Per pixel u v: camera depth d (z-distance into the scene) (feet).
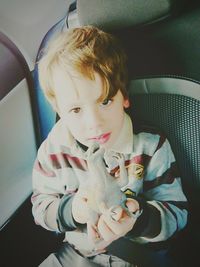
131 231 1.59
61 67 1.54
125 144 1.56
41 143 1.73
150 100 1.48
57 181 1.70
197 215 1.54
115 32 1.44
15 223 1.78
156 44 1.41
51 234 1.74
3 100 1.73
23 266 1.79
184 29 1.36
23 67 1.71
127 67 1.47
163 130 1.50
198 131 1.44
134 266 1.60
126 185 1.59
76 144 1.63
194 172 1.50
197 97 1.40
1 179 1.79
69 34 1.52
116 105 1.53
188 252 1.55
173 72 1.41
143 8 1.33
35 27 1.72
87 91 1.53
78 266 1.68
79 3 1.44
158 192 1.56
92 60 1.49
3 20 1.72
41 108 1.69
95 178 1.62
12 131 1.75
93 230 1.63
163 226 1.55
